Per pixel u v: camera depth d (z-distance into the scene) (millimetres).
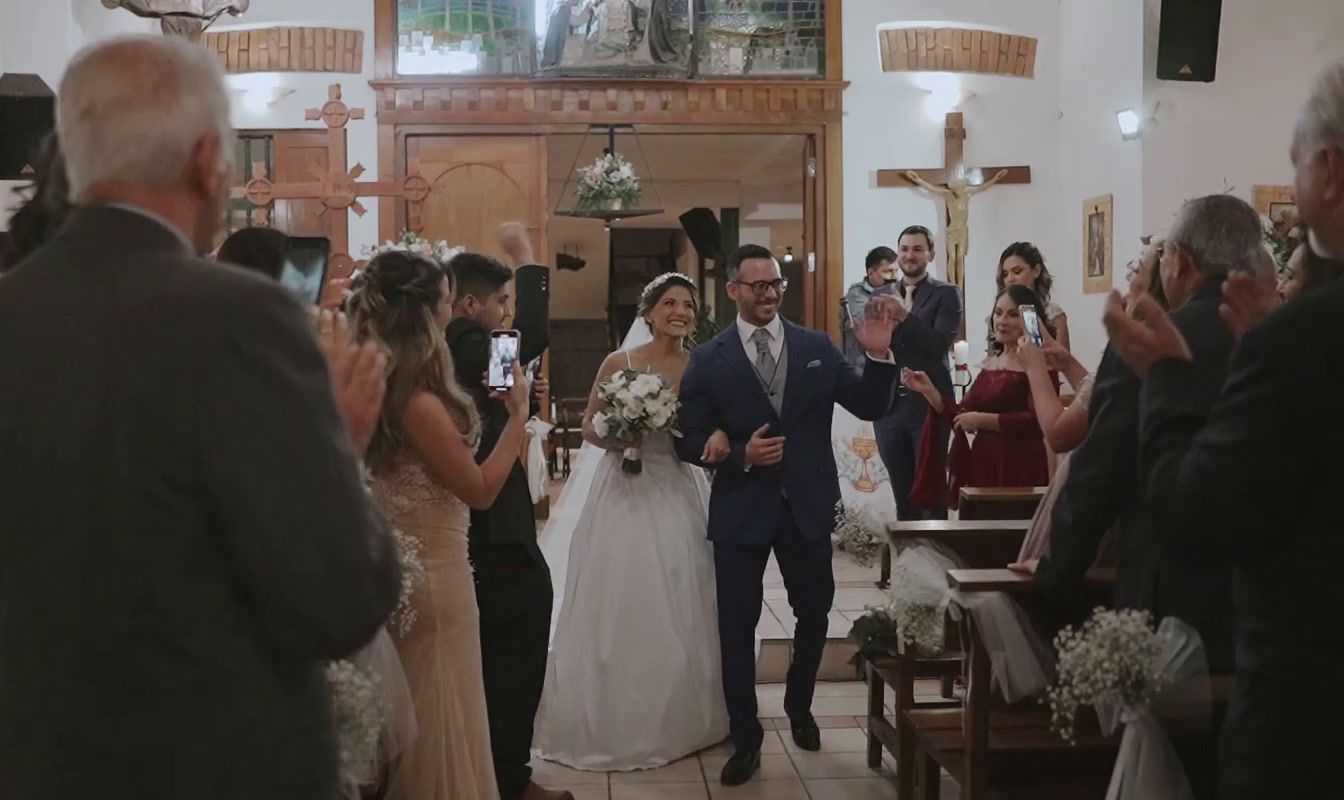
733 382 3916
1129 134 7418
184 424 1367
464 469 2689
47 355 1391
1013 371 4898
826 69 8547
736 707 3877
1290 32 7363
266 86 8258
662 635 4043
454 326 3375
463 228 8422
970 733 2846
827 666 4938
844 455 7199
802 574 4004
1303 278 2021
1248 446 1595
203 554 1391
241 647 1405
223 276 1425
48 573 1364
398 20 8391
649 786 3855
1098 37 7965
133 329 1385
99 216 1445
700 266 15516
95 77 1448
